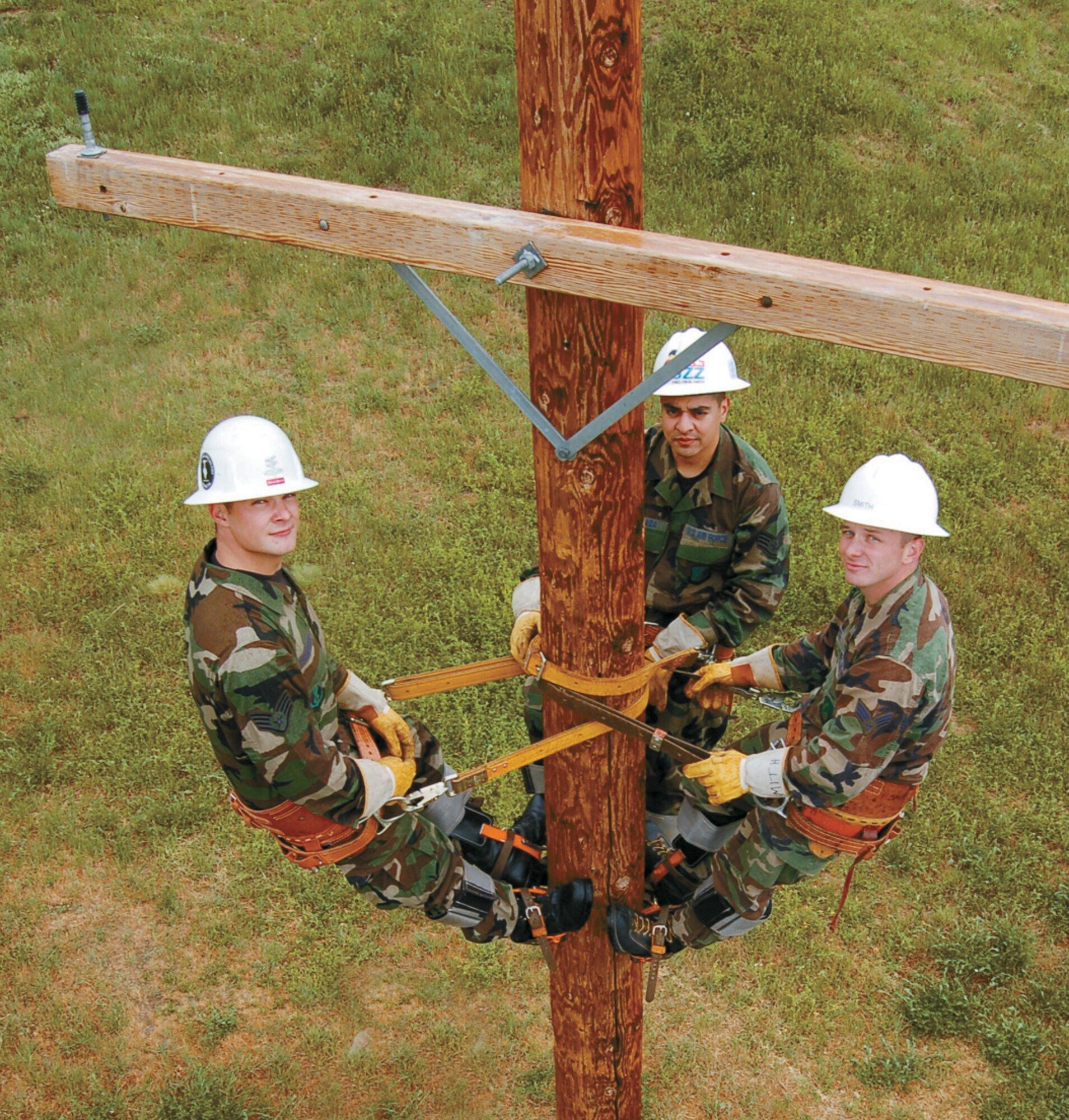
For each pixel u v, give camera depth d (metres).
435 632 7.46
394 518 8.56
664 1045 5.55
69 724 6.99
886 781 3.27
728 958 5.89
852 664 3.19
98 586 7.90
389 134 12.67
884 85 13.70
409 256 2.53
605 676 3.10
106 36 14.10
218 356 10.48
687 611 4.53
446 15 14.23
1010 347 2.01
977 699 7.12
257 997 5.76
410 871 3.47
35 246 11.61
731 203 11.79
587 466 2.78
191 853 6.35
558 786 3.37
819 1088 5.36
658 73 13.23
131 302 11.05
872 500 3.03
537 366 2.76
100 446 9.32
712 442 4.16
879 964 5.85
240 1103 5.23
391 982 5.84
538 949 5.98
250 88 13.43
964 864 6.23
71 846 6.40
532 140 2.52
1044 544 8.29
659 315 10.70
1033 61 14.66
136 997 5.74
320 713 3.27
